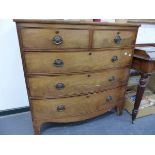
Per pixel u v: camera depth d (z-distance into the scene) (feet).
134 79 6.86
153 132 5.41
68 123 5.66
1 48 5.05
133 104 5.89
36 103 4.34
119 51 4.57
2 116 5.93
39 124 4.70
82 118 5.03
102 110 5.30
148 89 7.04
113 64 4.67
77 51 3.94
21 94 5.92
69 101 4.58
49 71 3.96
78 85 4.43
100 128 5.50
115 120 5.90
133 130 5.47
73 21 3.55
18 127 5.43
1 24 4.81
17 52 5.27
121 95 5.55
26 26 3.35
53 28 3.49
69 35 3.68
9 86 5.64
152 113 6.22
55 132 5.27
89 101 4.86
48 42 3.60
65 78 4.19
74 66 4.10
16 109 6.05
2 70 5.33
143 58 4.70
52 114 4.60
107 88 4.98
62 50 3.78
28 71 3.85
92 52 4.13
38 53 3.68
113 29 4.11
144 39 6.72
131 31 4.44
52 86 4.19
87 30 3.79
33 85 4.06
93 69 4.39
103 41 4.13
